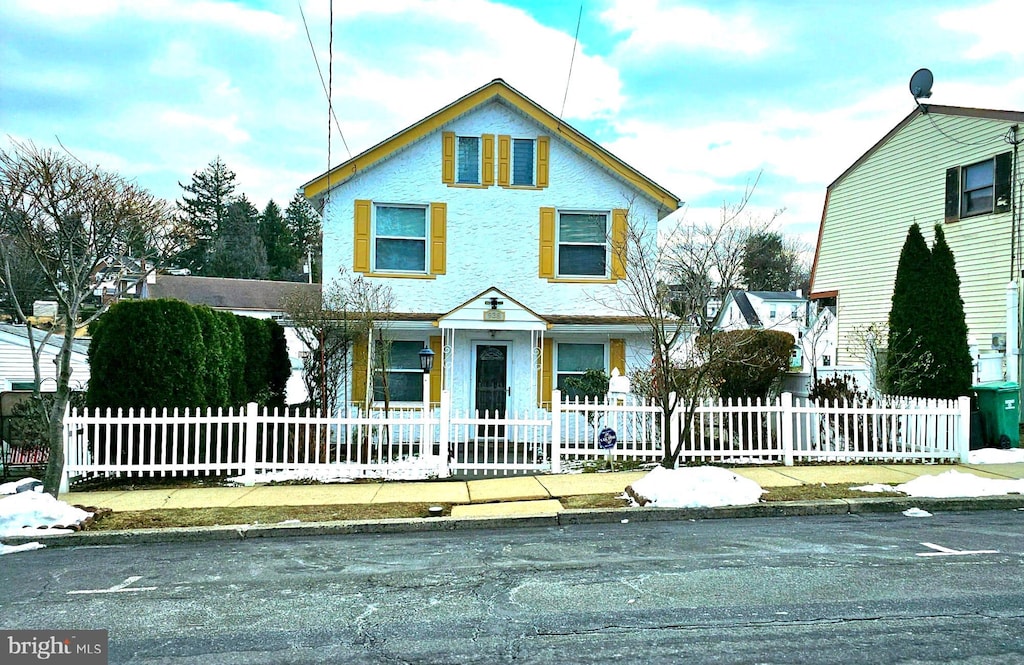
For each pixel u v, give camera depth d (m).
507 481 11.11
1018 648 4.78
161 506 9.73
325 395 14.50
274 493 10.51
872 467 11.63
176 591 6.38
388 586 6.41
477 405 16.83
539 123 17.05
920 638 4.96
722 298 13.50
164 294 45.62
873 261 22.33
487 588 6.29
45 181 9.06
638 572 6.68
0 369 20.72
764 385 15.18
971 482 9.97
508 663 4.68
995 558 6.96
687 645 4.92
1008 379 16.83
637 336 17.06
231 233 68.19
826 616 5.42
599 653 4.82
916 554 7.15
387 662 4.75
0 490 10.48
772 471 11.34
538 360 16.84
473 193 17.00
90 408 11.77
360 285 16.08
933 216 20.16
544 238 17.08
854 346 22.52
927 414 12.02
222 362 12.93
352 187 16.73
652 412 11.98
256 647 5.03
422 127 16.69
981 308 18.64
